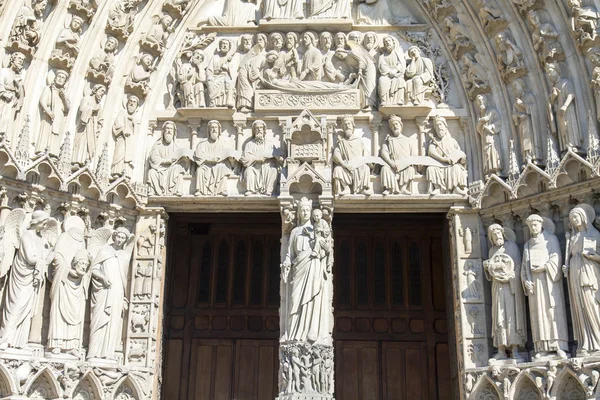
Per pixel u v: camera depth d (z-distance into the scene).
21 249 10.44
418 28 13.18
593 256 10.09
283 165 12.22
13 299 10.25
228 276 15.79
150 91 12.87
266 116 12.69
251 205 12.27
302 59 13.05
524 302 10.94
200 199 12.14
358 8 13.44
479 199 11.77
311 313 11.17
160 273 12.04
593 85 10.81
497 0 12.37
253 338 15.29
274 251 16.02
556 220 11.14
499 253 11.22
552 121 11.27
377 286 15.65
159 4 13.02
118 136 12.23
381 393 14.76
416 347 15.08
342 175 12.12
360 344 15.17
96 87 12.08
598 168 10.33
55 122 11.47
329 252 11.60
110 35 12.47
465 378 11.05
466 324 11.36
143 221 12.21
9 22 11.20
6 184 10.63
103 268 11.29
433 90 12.70
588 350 9.88
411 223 15.64
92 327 11.05
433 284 15.50
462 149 12.41
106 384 10.87
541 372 10.21
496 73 12.30
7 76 10.91
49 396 10.32
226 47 13.12
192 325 15.32
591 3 11.21
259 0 13.59
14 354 10.00
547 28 11.53
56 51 11.67
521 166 11.62
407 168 12.10
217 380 14.93
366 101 12.66
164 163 12.41
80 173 11.35
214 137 12.55
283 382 10.98
